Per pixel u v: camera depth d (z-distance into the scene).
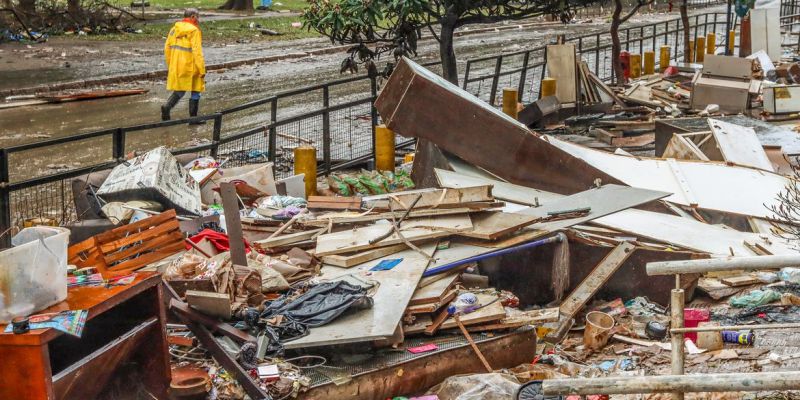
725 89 17.58
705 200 10.50
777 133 14.15
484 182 10.27
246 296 6.84
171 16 39.81
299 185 11.29
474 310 6.93
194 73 17.09
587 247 8.25
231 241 7.26
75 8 31.94
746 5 27.14
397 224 8.09
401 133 10.82
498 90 21.61
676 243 8.88
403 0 14.80
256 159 12.59
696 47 27.77
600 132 15.77
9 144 14.88
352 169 13.95
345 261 7.50
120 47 28.59
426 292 6.96
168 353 5.59
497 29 39.22
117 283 5.29
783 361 6.66
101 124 16.89
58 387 4.72
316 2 15.56
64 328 4.65
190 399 5.68
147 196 9.12
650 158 11.52
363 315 6.54
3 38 28.66
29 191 11.29
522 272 8.16
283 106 18.97
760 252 8.73
